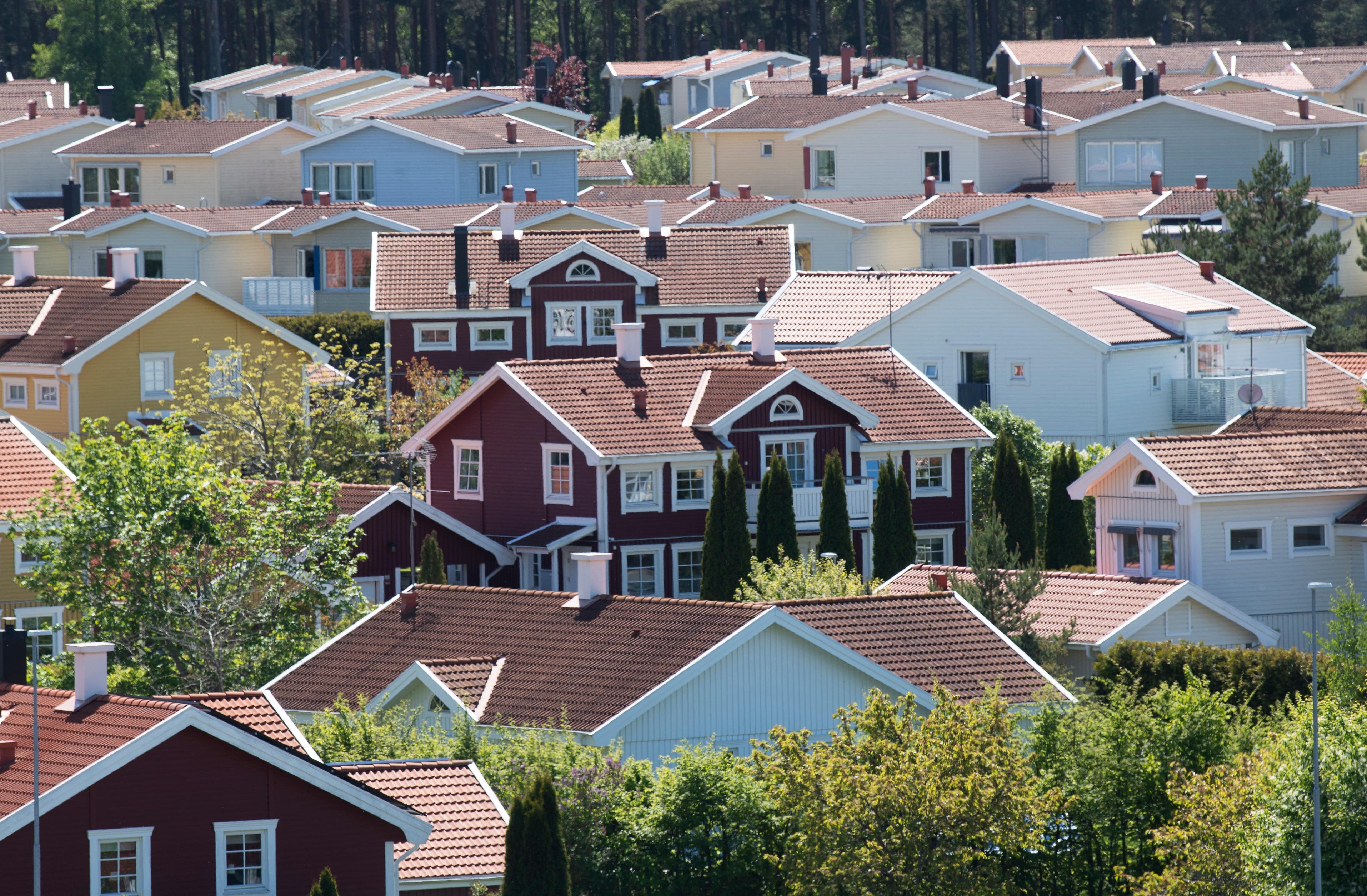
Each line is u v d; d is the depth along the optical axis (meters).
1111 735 143.62
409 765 136.50
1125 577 198.00
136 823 121.62
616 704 153.62
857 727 134.75
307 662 173.00
